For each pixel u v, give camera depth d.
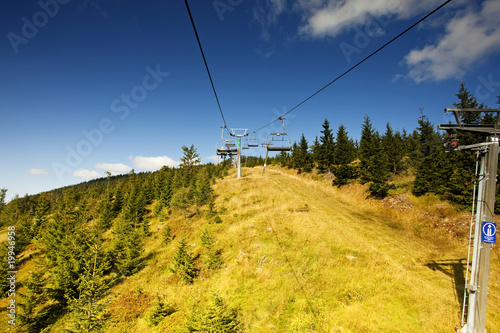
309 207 25.41
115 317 13.47
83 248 20.14
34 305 16.80
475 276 7.61
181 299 13.91
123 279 19.36
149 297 14.97
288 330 9.38
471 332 7.57
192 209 35.41
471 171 17.77
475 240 7.62
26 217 43.31
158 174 63.94
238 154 46.78
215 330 9.18
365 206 26.05
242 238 19.27
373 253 14.17
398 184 26.97
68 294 17.12
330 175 41.00
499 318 8.48
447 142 8.08
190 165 71.38
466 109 7.41
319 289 11.48
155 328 11.89
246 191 36.47
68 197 54.03
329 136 42.72
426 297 9.82
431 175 22.23
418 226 18.83
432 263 12.91
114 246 22.17
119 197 43.53
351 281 11.64
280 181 43.59
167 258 21.28
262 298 11.74
